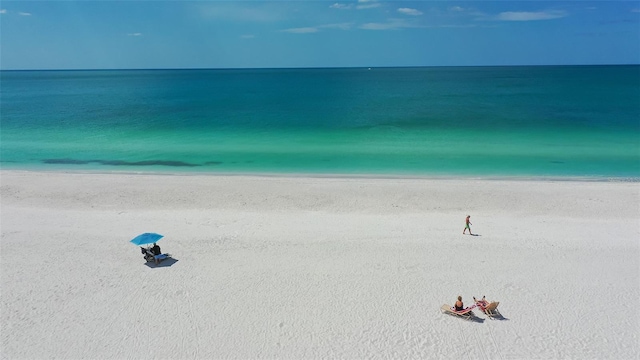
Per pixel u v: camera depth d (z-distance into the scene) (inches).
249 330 622.8
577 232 923.4
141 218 1032.2
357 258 818.8
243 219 1021.2
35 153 1732.3
